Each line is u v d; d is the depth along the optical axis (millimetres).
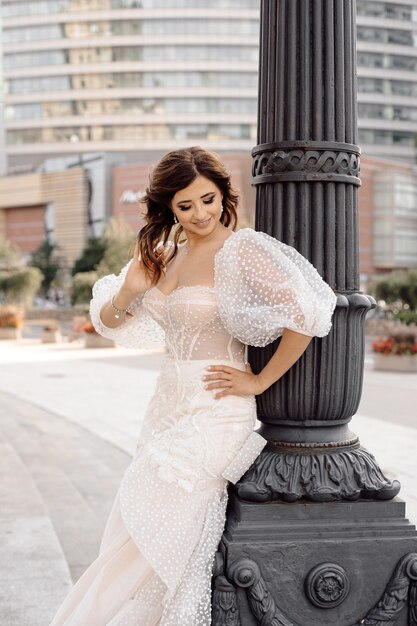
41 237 87625
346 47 2268
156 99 90312
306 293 2066
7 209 90562
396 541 2166
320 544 2141
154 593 2250
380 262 80688
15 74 93812
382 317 36156
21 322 29016
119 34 90188
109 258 44625
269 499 2207
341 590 2137
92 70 91188
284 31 2252
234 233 2193
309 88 2232
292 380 2252
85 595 2277
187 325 2234
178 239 2520
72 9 91188
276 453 2275
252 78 89625
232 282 2148
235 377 2217
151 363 17797
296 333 2100
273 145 2244
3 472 5836
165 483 2189
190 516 2188
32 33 92938
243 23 88875
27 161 94562
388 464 6293
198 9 88688
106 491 5527
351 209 2275
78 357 19750
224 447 2199
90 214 82562
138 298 2512
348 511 2199
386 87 94000
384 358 15992
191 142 90125
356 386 2293
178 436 2213
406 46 94125
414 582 2160
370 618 2150
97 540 4258
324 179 2211
